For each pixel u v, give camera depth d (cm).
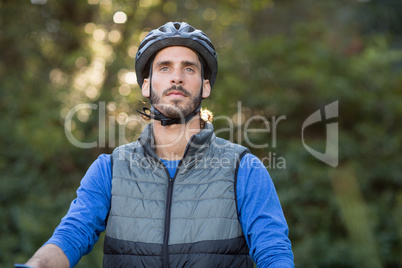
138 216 393
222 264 382
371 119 1656
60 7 1487
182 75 419
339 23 1736
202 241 382
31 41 1488
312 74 1526
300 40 1612
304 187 1456
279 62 1576
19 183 1389
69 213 392
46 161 1420
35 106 1438
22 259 1262
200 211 389
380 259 1422
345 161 1563
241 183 399
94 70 1457
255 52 1545
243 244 396
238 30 1549
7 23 1473
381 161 1595
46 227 1306
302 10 1703
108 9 1444
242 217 395
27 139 1373
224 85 1467
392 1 1822
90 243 391
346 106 1628
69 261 364
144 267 383
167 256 380
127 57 1458
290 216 1470
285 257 365
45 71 1505
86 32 1490
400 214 1486
